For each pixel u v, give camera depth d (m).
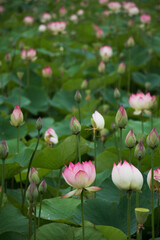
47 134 4.31
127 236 3.64
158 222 3.88
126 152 4.44
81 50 10.04
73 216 3.80
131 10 10.45
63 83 8.23
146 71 9.09
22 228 3.80
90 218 3.78
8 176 4.28
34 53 7.40
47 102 7.11
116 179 3.40
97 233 3.54
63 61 9.74
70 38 12.11
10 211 3.92
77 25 12.98
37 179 3.67
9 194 4.44
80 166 3.41
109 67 8.84
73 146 4.25
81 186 3.39
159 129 5.05
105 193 4.09
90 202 3.86
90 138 5.55
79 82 7.52
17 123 4.14
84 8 15.85
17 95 7.11
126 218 3.78
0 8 15.98
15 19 15.31
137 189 3.41
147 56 9.12
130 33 10.36
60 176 4.41
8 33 13.97
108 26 12.77
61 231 3.56
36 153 4.16
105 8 16.09
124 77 8.16
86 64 8.59
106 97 7.19
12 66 8.77
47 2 17.64
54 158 4.22
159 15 14.19
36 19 15.33
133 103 4.70
